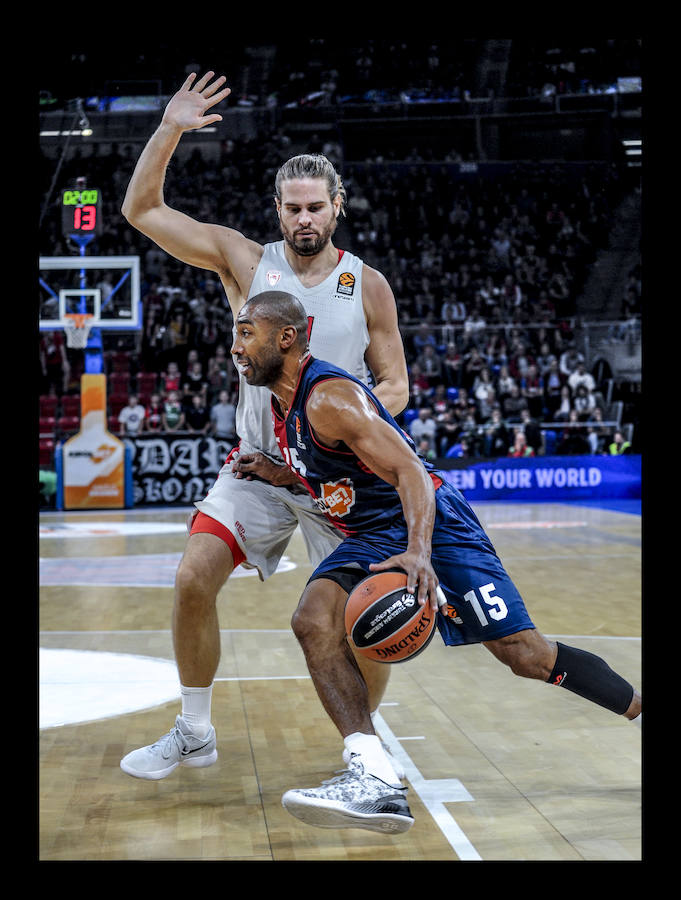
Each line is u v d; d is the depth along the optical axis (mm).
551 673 2527
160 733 3223
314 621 2320
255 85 18922
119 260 12406
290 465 2504
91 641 4777
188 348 15648
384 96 19328
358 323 2842
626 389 15977
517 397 15148
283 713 3529
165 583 6754
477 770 2863
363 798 2098
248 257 2875
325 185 2719
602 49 19203
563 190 18734
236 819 2465
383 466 2254
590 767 2893
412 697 3738
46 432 13766
